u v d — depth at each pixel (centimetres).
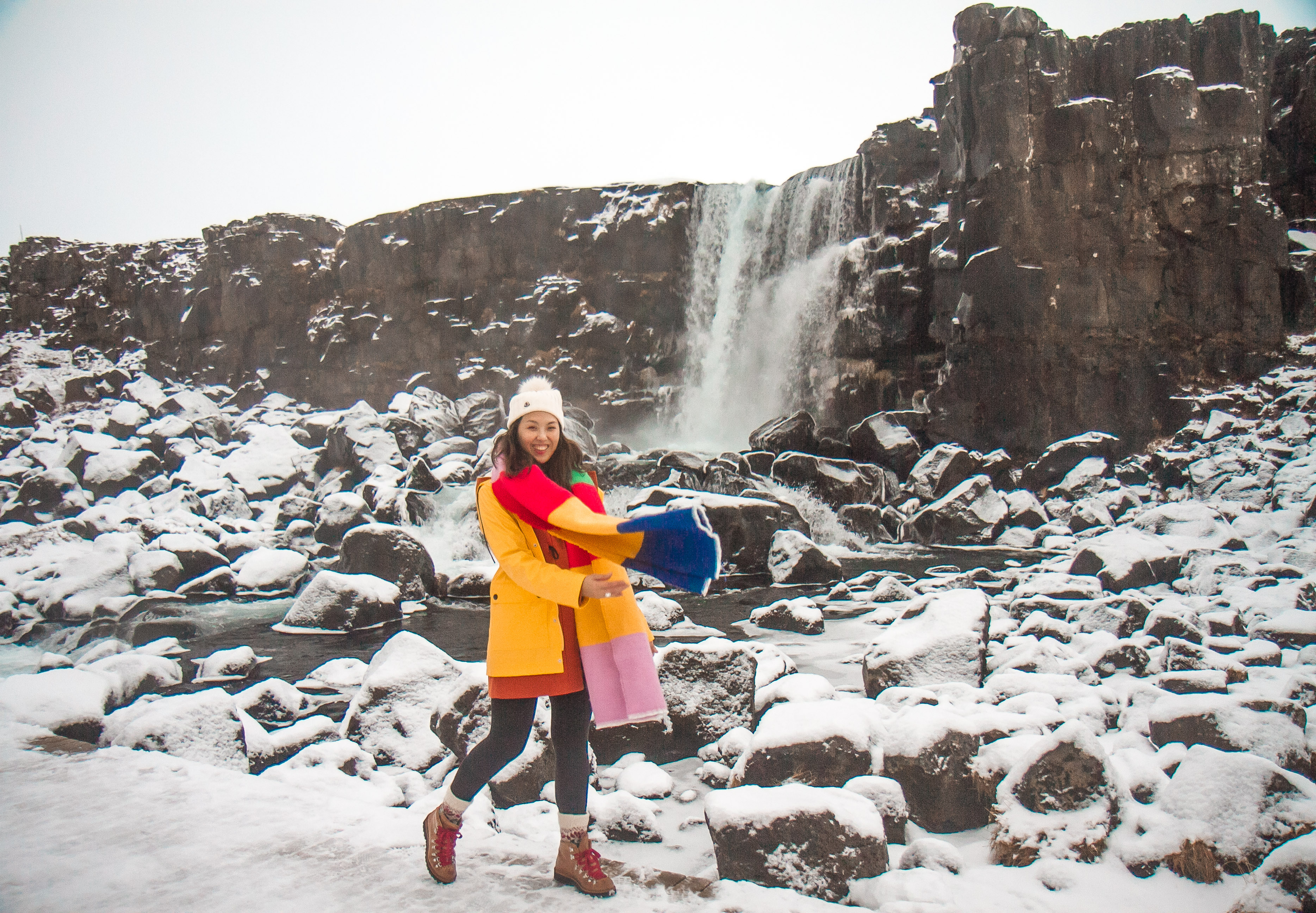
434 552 1465
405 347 2888
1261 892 289
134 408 2589
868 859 313
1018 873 329
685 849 387
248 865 284
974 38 1980
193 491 1773
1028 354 1916
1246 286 1920
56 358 3638
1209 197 1919
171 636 961
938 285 2083
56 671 527
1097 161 1900
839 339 2312
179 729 458
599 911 255
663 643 826
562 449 286
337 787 425
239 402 3083
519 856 294
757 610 947
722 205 2697
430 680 555
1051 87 1897
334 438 2097
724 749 493
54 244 3903
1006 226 1911
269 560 1287
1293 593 838
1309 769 420
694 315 2689
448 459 1838
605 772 483
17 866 282
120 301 3672
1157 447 1897
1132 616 793
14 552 1396
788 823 318
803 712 427
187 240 3691
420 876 277
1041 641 674
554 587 252
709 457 2258
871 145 2308
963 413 1970
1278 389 1880
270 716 625
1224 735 431
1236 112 1900
